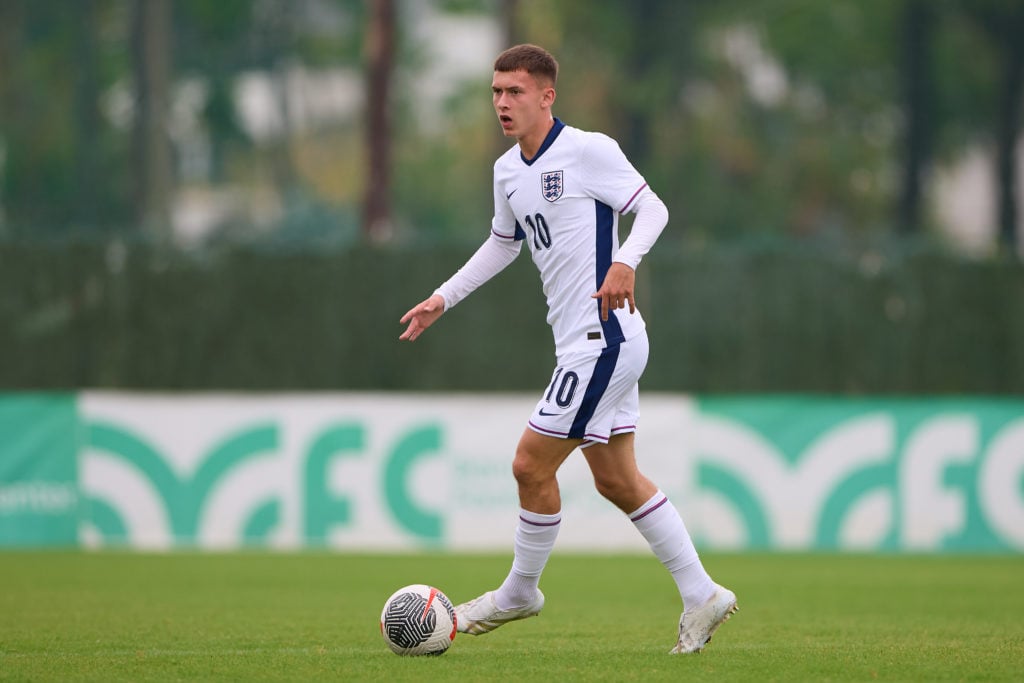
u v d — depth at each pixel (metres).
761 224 120.69
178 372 56.66
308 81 167.75
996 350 58.16
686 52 117.25
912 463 51.69
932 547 51.47
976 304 58.09
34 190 122.00
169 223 104.62
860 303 57.75
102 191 122.38
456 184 152.38
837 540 51.50
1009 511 51.69
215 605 31.58
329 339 57.06
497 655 21.16
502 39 99.12
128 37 125.56
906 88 120.31
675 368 57.25
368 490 50.31
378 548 50.12
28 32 126.25
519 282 56.97
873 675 18.98
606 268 20.50
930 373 57.94
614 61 117.75
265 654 21.44
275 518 50.19
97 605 31.44
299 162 170.75
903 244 58.28
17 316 55.75
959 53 124.19
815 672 19.23
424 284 57.03
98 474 50.16
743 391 57.38
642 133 118.75
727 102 126.75
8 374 55.75
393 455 50.41
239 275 56.84
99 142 123.75
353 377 57.09
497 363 56.97
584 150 20.39
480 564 44.75
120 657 21.11
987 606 32.62
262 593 34.97
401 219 148.00
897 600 34.25
